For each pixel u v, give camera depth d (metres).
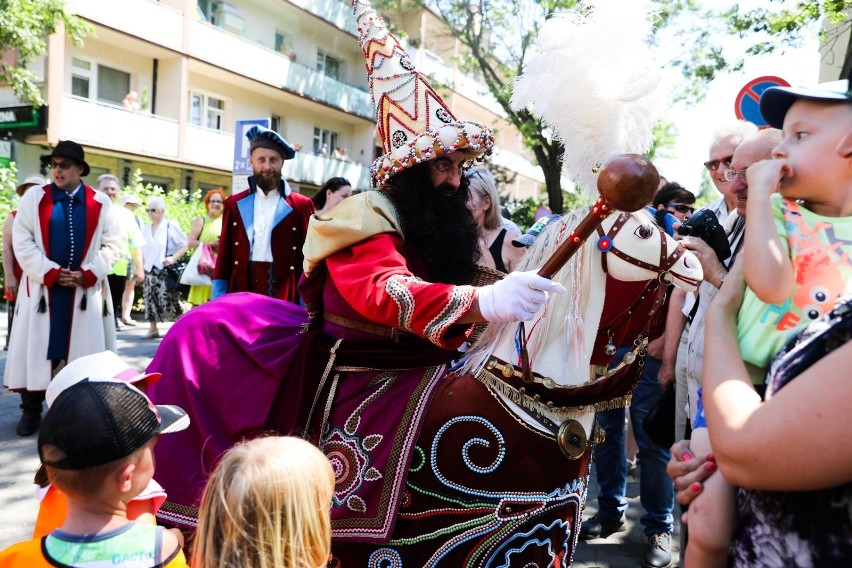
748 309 1.21
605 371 2.00
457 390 1.89
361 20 2.15
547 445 1.83
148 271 8.55
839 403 0.92
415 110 2.02
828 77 11.62
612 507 3.63
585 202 2.28
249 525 1.48
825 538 1.01
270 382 2.09
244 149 7.13
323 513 1.57
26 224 4.56
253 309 2.33
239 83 19.39
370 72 2.12
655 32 1.99
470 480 1.82
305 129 22.62
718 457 1.07
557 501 1.84
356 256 1.85
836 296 1.09
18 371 4.61
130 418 1.57
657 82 1.79
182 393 2.12
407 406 1.90
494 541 1.81
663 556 3.31
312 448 1.62
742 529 1.14
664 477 3.33
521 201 21.05
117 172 16.80
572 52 1.88
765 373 1.22
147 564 1.56
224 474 1.53
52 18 11.63
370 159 24.66
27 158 14.80
